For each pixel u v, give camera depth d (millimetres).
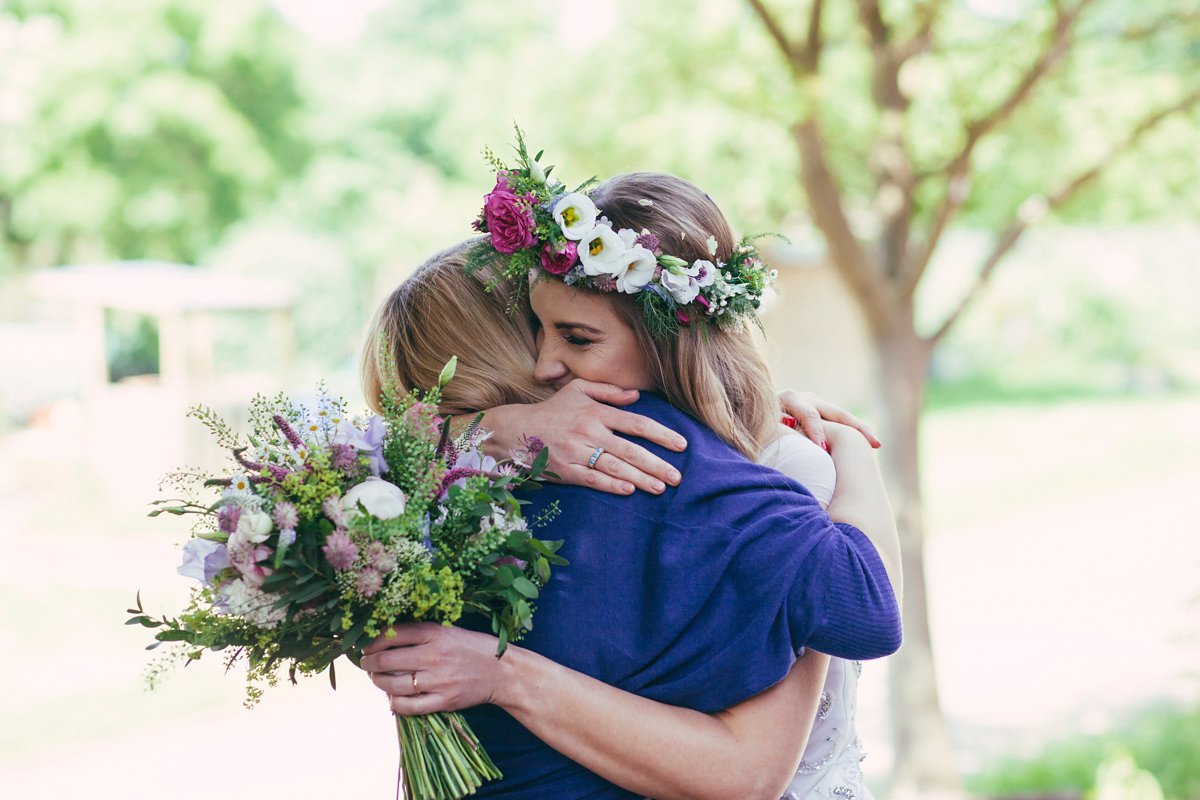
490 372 1783
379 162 21500
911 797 5941
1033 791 5992
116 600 9484
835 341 22453
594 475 1589
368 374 1894
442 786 1478
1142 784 5102
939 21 5848
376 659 1448
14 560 11125
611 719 1457
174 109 17266
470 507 1441
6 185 17781
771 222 6297
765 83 5598
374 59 22531
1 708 6941
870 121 6113
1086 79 6230
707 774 1466
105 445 14836
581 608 1527
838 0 6277
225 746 6258
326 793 5477
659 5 6082
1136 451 18734
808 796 1786
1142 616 9391
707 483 1561
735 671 1475
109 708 6953
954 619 9680
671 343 1686
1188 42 6207
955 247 27125
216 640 1451
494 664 1453
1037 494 15445
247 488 1399
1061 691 7680
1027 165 6617
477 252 1732
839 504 1804
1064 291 28562
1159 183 6863
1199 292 27938
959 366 29969
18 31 17172
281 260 22141
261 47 18562
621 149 6129
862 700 7996
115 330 21484
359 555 1364
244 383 16500
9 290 20969
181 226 18578
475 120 8039
